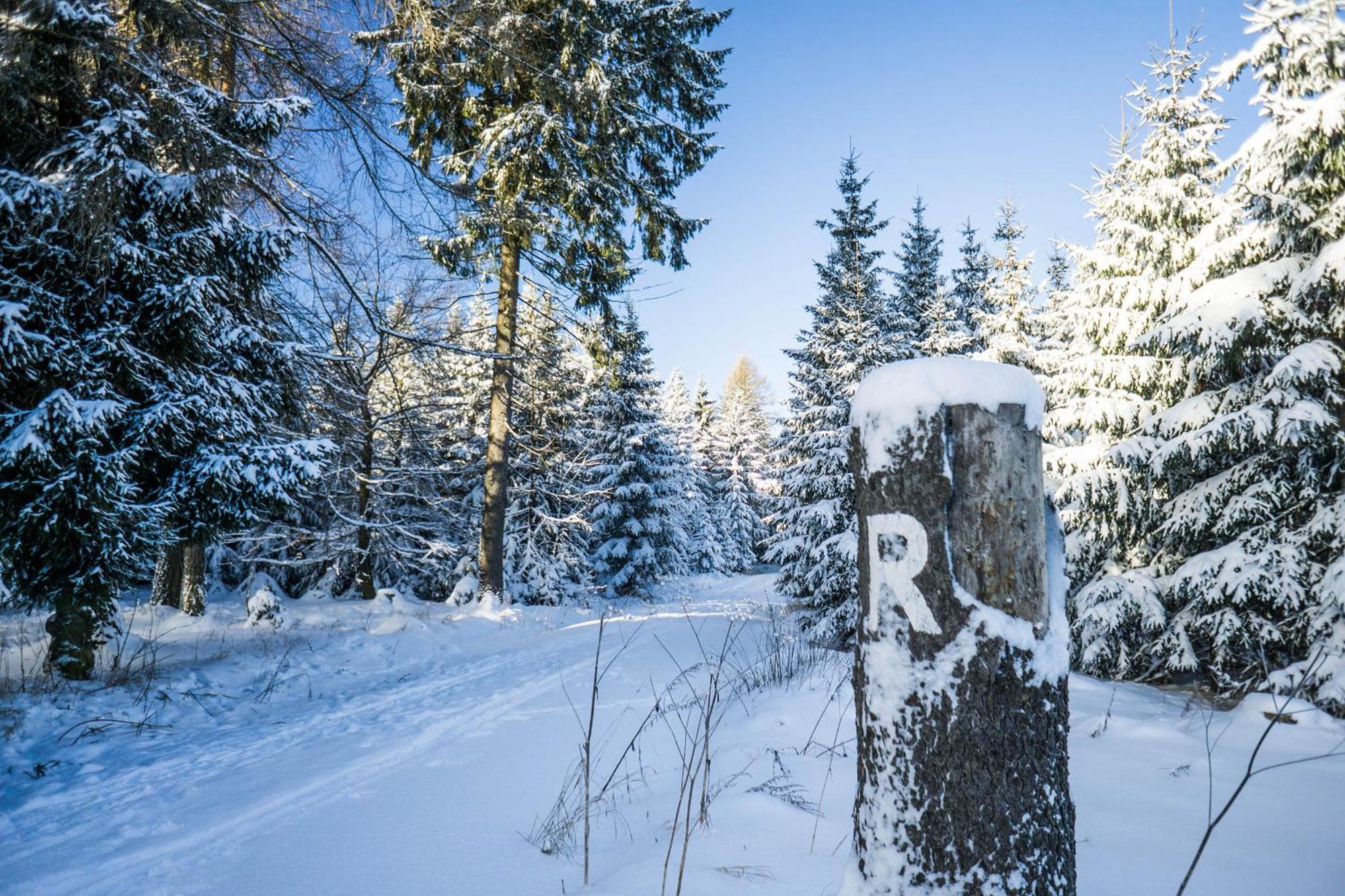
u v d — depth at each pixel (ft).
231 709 22.80
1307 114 22.98
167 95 20.98
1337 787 13.28
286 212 24.36
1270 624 25.52
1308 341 24.48
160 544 23.73
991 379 6.61
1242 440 25.36
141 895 9.69
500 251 39.68
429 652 35.86
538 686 24.79
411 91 24.90
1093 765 14.76
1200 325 25.90
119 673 24.85
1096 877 9.81
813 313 55.31
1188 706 20.85
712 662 26.53
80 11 18.21
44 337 20.84
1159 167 33.76
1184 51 34.06
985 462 6.46
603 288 42.55
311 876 10.07
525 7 30.42
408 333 30.81
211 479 24.14
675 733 17.34
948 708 6.35
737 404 167.02
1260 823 11.60
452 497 66.13
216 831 11.95
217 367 26.21
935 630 6.47
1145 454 28.68
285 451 25.66
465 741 17.58
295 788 14.06
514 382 57.11
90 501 21.26
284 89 24.45
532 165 31.60
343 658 32.17
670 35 47.60
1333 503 24.49
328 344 28.07
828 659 25.93
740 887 9.20
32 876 10.36
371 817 12.40
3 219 20.92
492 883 9.78
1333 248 23.26
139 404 23.81
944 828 6.31
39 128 21.88
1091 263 35.58
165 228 23.91
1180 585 27.61
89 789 14.60
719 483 151.94
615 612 56.59
